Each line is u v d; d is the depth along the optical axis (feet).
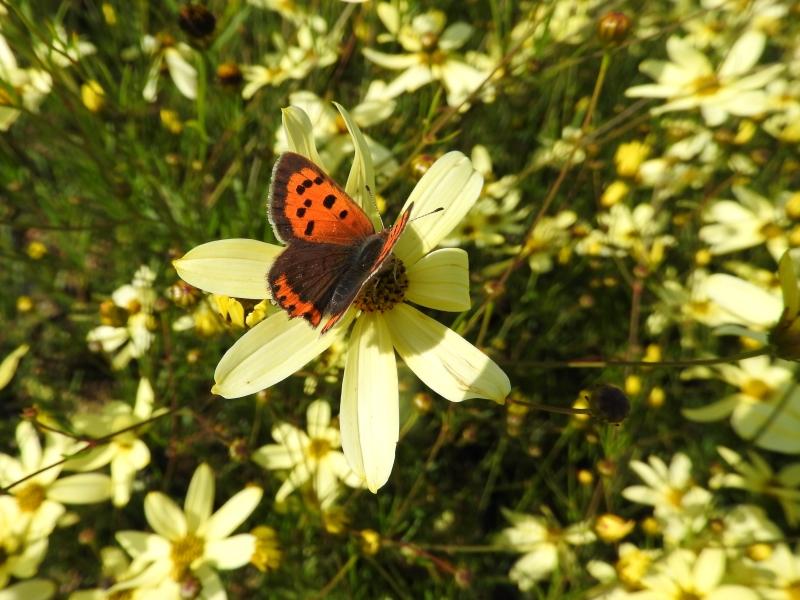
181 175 0.71
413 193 0.50
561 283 0.72
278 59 0.74
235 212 0.69
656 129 0.77
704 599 0.54
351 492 0.63
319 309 0.46
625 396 0.48
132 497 0.67
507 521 0.69
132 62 0.80
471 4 0.82
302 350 0.48
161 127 0.75
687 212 0.76
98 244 0.77
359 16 0.74
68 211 0.72
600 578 0.58
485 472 0.71
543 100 0.79
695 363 0.48
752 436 0.59
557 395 0.72
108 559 0.56
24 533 0.55
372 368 0.48
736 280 0.59
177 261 0.46
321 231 0.47
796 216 0.65
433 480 0.70
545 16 0.62
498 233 0.71
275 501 0.60
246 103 0.77
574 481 0.68
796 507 0.59
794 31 0.79
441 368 0.48
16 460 0.57
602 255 0.71
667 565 0.55
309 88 0.75
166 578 0.54
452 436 0.63
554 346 0.72
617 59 0.85
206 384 0.69
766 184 0.76
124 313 0.60
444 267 0.49
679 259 0.76
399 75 0.74
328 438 0.61
